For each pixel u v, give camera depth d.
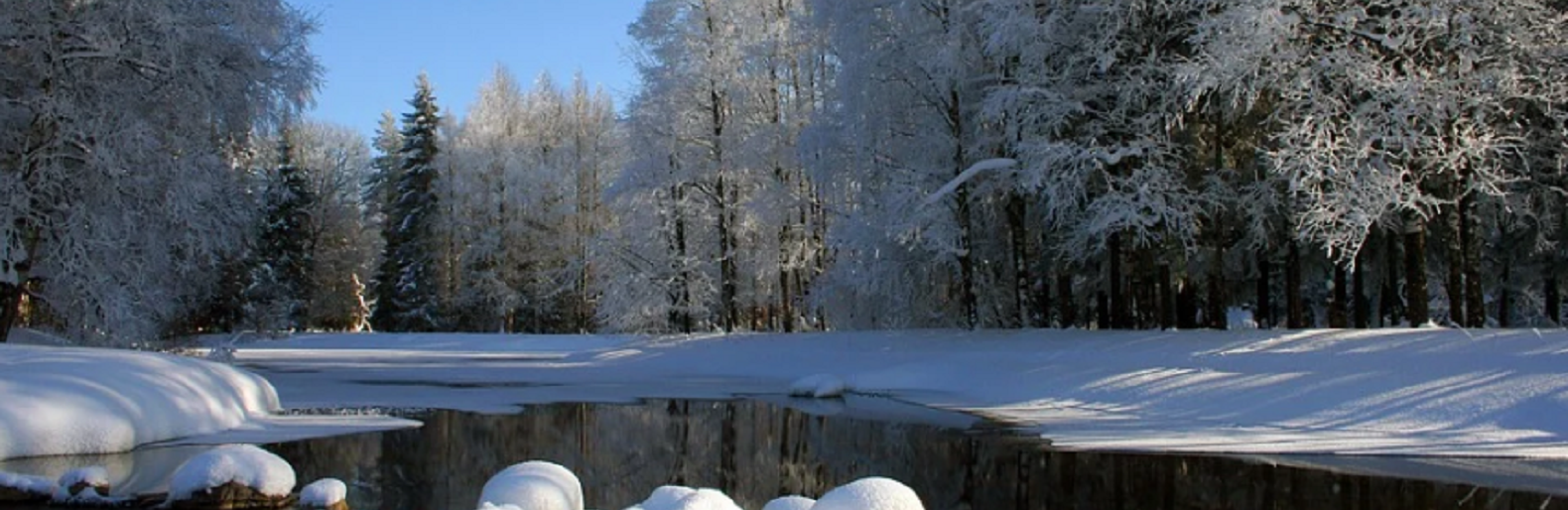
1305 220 18.14
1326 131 16.09
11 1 17.66
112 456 11.61
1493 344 14.52
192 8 19.66
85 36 18.16
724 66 29.64
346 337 42.88
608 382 23.62
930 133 22.20
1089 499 9.77
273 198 46.00
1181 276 21.11
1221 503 9.47
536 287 50.00
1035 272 24.61
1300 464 11.38
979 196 21.86
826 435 14.39
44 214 18.58
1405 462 11.41
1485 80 16.05
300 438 13.53
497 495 7.35
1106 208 18.19
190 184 18.92
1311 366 15.52
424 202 51.38
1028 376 18.86
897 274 23.59
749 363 26.48
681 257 30.81
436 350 38.62
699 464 12.00
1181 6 18.34
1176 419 15.09
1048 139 19.11
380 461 11.75
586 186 49.75
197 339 26.84
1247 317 41.25
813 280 29.45
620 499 9.98
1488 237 23.89
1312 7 16.56
